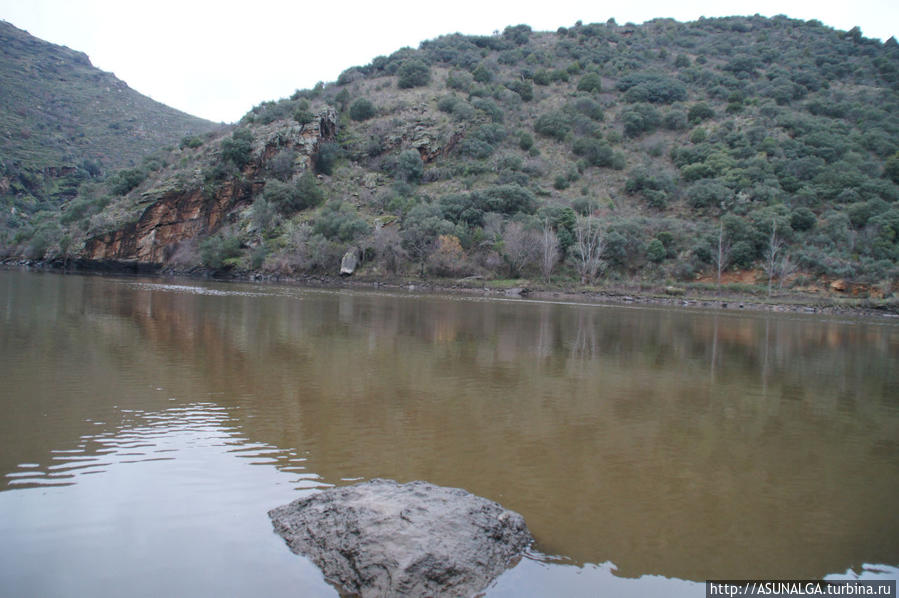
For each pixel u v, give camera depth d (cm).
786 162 6994
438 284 5959
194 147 8544
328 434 874
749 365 1777
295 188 7300
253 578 465
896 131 7838
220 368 1313
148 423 884
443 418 999
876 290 5034
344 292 4638
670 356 1883
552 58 11944
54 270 6706
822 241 5603
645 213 6994
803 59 11281
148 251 6944
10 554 491
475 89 9562
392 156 8238
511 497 670
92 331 1752
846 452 916
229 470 709
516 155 8319
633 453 862
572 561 523
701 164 7469
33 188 11262
